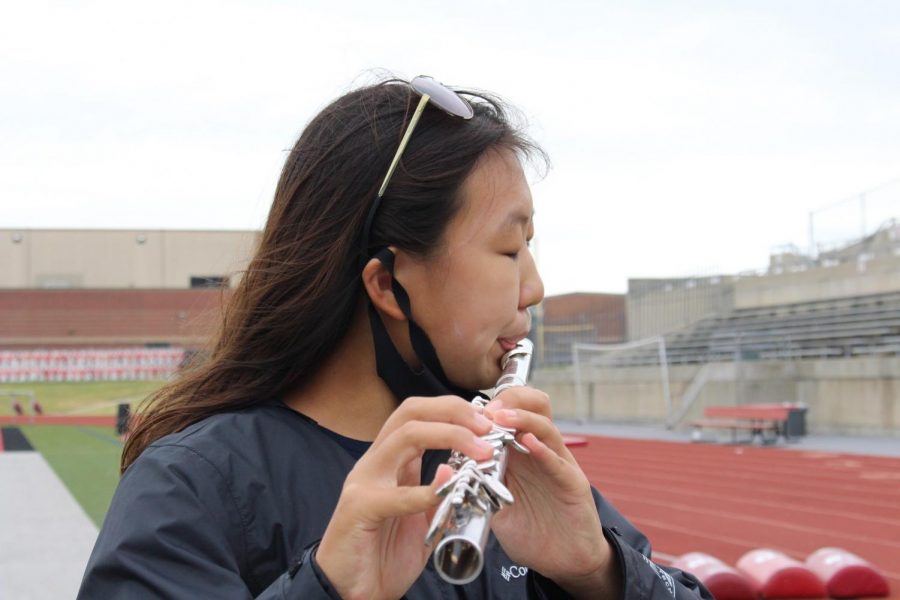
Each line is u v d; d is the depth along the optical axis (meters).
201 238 56.25
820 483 11.75
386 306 1.38
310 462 1.36
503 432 1.19
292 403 1.46
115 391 44.00
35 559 6.38
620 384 25.50
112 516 1.25
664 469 13.95
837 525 8.74
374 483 1.13
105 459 15.85
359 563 1.12
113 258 55.72
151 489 1.26
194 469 1.28
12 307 50.31
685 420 22.17
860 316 21.36
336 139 1.41
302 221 1.42
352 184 1.39
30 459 15.65
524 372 1.38
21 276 54.84
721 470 13.55
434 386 1.43
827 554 5.76
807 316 22.88
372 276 1.38
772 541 7.98
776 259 25.36
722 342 24.47
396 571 1.18
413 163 1.37
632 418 24.95
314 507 1.32
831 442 17.36
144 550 1.20
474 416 1.17
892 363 17.86
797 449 16.14
